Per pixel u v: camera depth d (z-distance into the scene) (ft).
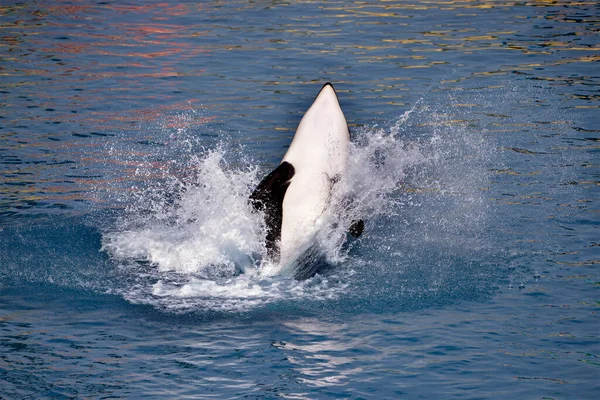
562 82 177.58
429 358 73.36
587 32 222.69
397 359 73.20
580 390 67.67
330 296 87.15
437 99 167.63
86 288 88.94
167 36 228.22
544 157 132.46
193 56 206.28
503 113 157.48
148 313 83.15
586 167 127.34
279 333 78.48
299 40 221.05
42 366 71.97
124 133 149.69
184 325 80.38
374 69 191.42
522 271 92.22
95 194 119.75
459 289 88.02
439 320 80.84
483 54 202.49
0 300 85.40
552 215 108.58
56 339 77.15
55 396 67.05
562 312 82.07
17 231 104.53
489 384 68.74
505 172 126.62
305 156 95.61
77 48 215.51
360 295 87.15
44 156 136.98
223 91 176.45
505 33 223.71
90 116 159.94
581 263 93.81
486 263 94.63
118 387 68.44
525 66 190.90
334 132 96.99
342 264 95.30
